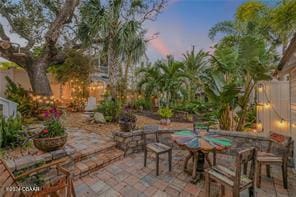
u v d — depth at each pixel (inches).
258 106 213.3
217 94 179.9
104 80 440.5
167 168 131.5
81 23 285.9
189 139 118.7
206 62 359.3
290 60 127.7
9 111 182.9
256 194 100.1
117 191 101.8
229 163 142.9
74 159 124.5
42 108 250.1
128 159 148.0
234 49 185.2
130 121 167.8
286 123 161.0
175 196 98.3
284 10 250.1
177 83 327.6
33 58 299.3
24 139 130.2
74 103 377.4
